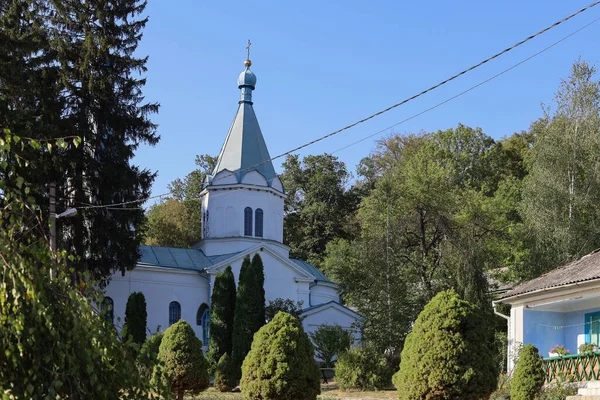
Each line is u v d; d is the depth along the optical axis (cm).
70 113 3738
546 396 2095
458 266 3878
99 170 3722
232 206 4900
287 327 1980
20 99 3334
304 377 1939
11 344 755
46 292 816
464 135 6875
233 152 5003
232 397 2872
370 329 3809
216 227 4909
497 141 7144
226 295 4056
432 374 1577
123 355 848
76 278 926
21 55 3177
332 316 4841
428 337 1614
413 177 4153
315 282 5184
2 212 853
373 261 4028
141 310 3894
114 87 3891
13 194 836
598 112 4222
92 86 3684
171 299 4591
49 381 773
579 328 2547
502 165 6744
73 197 3709
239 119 5125
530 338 2583
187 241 6538
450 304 1631
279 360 1928
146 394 858
